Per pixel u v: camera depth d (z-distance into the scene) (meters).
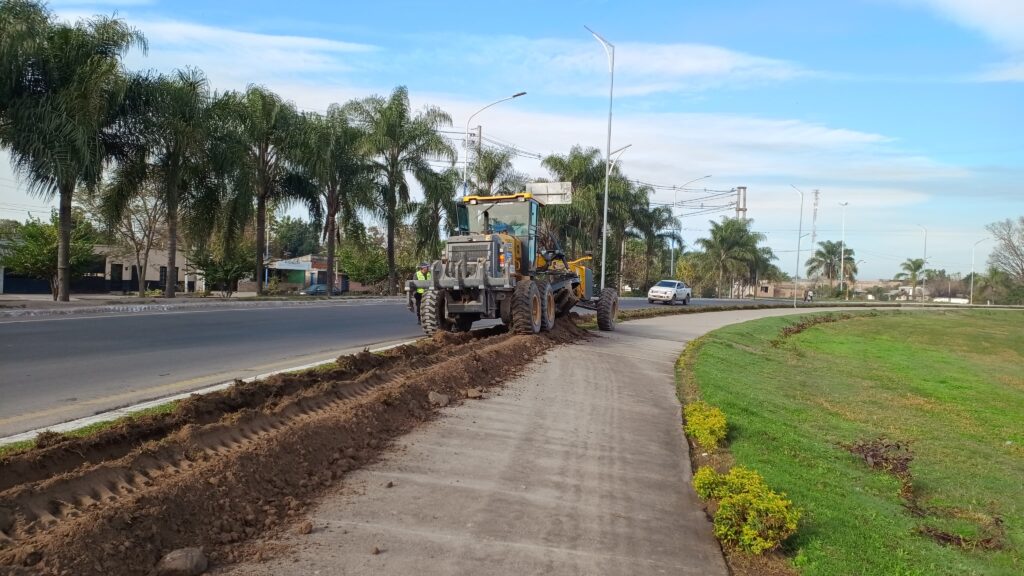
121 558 3.38
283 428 5.52
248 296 33.03
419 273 14.68
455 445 6.17
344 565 3.68
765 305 47.78
